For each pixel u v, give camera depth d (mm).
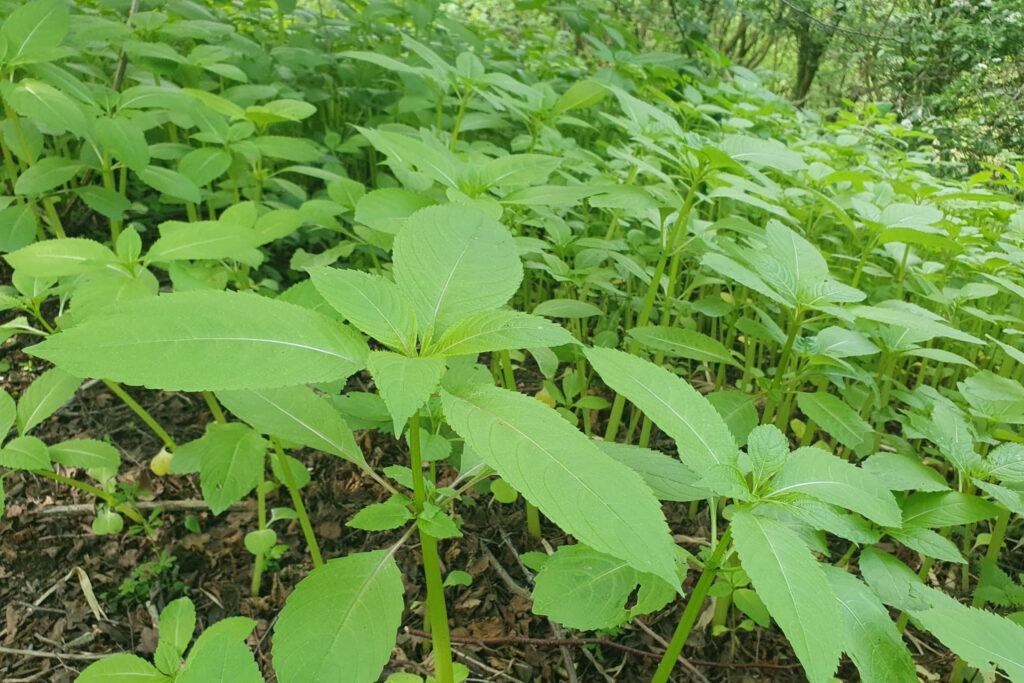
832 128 6141
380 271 3145
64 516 2789
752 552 1127
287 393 1656
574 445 1024
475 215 1415
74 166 2979
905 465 1854
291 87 4785
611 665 2322
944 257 4039
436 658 1513
